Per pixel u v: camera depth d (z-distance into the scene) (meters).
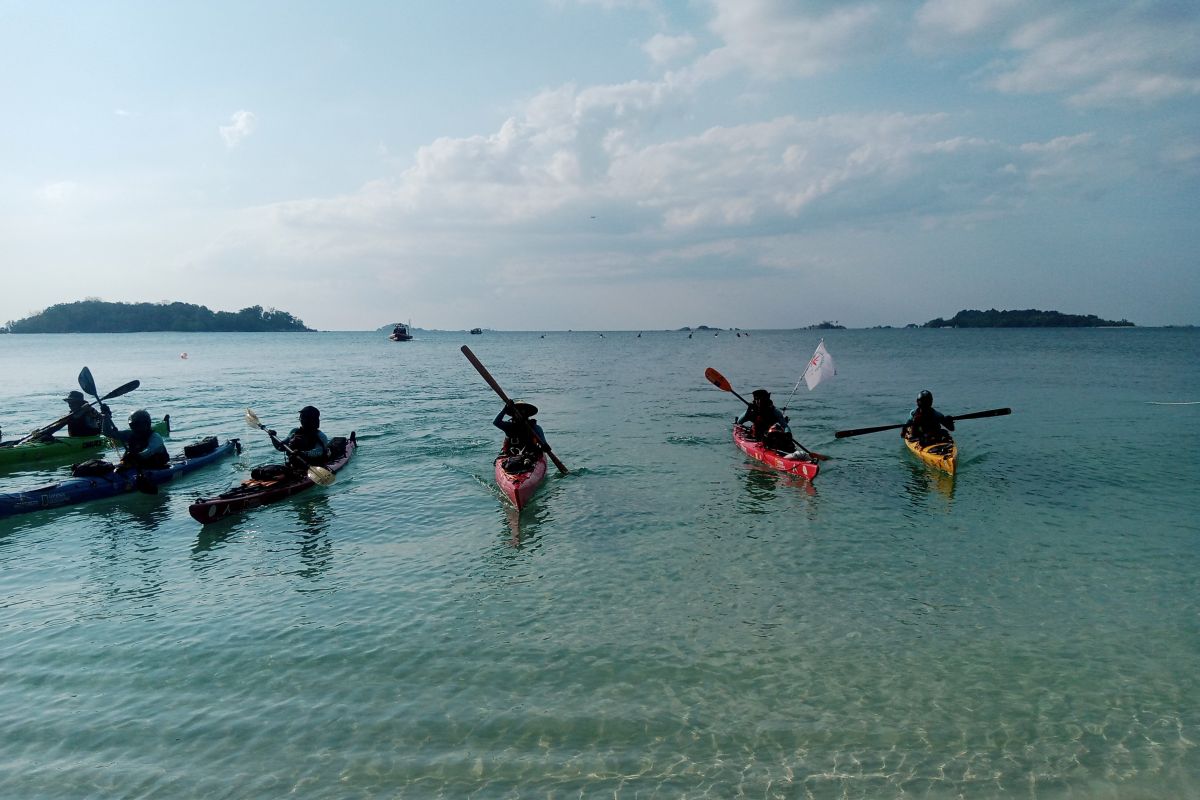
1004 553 9.48
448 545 10.05
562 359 68.81
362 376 44.44
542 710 5.80
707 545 9.93
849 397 28.73
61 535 10.74
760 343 125.94
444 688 6.15
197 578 8.88
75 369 53.47
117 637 7.18
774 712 5.77
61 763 5.16
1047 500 12.12
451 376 44.34
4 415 25.31
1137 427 19.70
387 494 12.91
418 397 30.11
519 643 6.98
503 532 10.62
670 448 17.12
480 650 6.84
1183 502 11.90
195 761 5.17
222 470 15.43
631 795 4.77
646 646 6.91
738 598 8.07
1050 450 16.42
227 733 5.51
